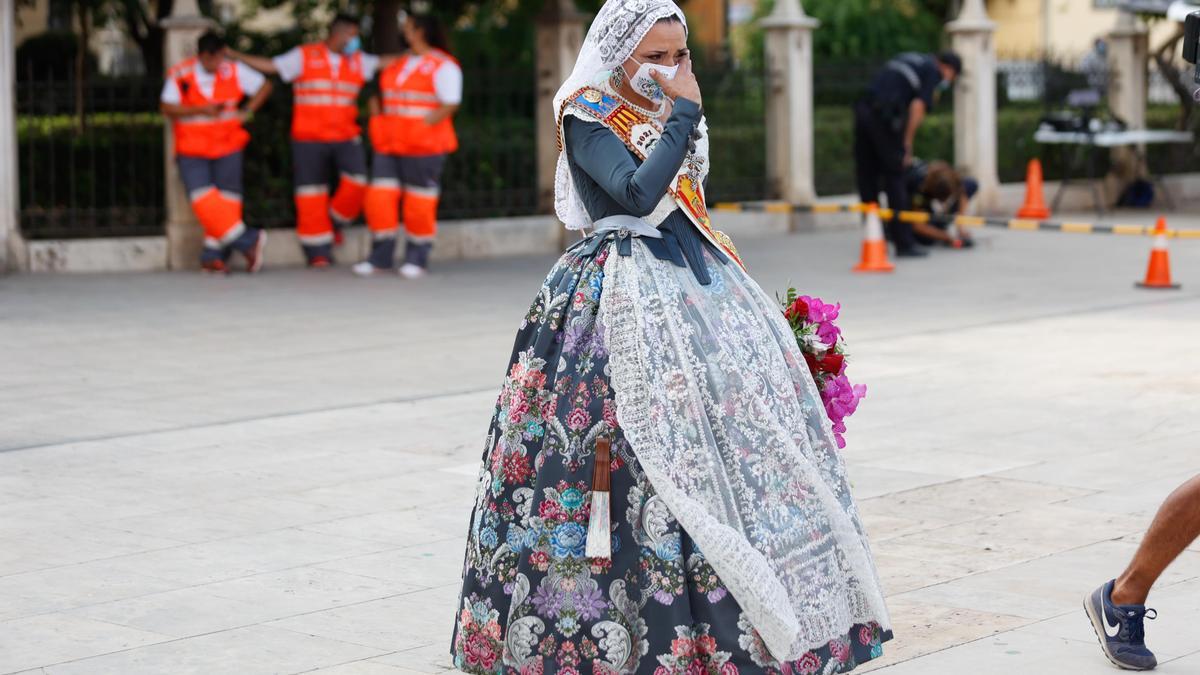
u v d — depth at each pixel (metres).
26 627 5.27
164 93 14.70
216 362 10.48
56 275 14.81
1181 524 4.73
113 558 6.08
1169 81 23.69
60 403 9.10
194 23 15.19
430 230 15.05
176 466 7.59
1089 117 20.91
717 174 18.94
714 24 36.72
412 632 5.23
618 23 4.16
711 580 4.04
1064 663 4.91
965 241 17.34
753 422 4.17
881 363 10.35
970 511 6.77
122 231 15.51
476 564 4.29
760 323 4.34
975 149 20.70
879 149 16.00
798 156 19.05
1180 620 5.33
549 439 4.16
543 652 4.11
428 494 7.07
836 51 29.17
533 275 15.25
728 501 4.08
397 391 9.49
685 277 4.26
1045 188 21.92
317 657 4.98
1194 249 17.33
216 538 6.36
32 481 7.30
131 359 10.59
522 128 17.72
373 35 18.95
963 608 5.47
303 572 5.90
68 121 15.47
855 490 7.12
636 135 4.23
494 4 26.23
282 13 25.69
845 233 18.95
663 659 4.01
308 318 12.41
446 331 11.77
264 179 16.06
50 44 22.34
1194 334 11.52
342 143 15.40
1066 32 36.94
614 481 4.10
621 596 4.07
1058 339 11.31
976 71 20.62
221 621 5.33
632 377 4.10
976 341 11.23
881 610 4.31
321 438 8.21
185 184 14.85
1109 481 7.27
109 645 5.09
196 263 15.49
